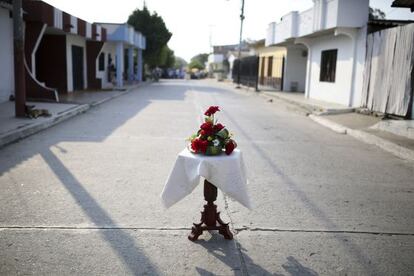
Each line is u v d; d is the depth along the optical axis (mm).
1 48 13500
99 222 4391
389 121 10859
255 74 28516
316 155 8188
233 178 3898
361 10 14312
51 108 13102
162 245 3908
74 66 21516
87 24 19562
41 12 14156
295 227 4438
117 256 3666
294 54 25922
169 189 4047
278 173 6664
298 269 3547
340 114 14016
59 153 7504
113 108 15156
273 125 12352
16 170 6277
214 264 3586
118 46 24922
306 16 18266
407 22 14242
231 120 13125
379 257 3811
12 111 11695
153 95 22391
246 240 4074
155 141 8938
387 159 7984
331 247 3982
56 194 5234
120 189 5516
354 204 5266
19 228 4180
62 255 3652
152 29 40938
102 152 7707
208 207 4109
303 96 21656
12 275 3305
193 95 23406
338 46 16656
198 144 3961
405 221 4730
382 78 12828
